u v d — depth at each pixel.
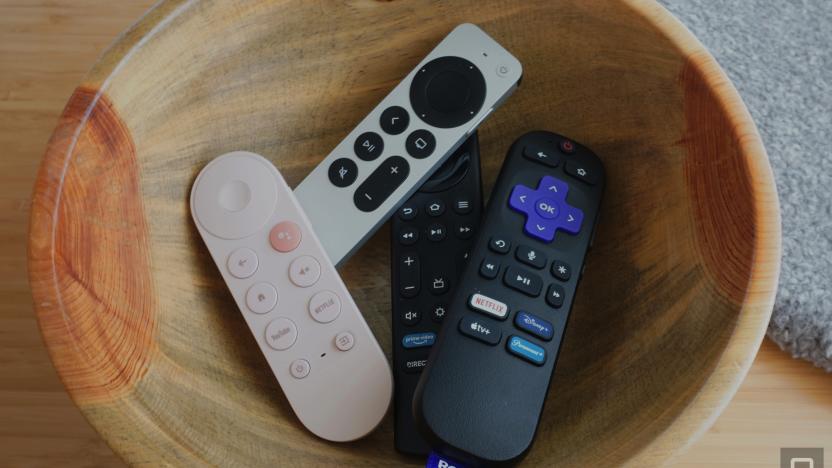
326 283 0.38
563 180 0.40
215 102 0.40
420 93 0.41
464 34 0.41
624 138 0.41
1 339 0.56
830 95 0.58
